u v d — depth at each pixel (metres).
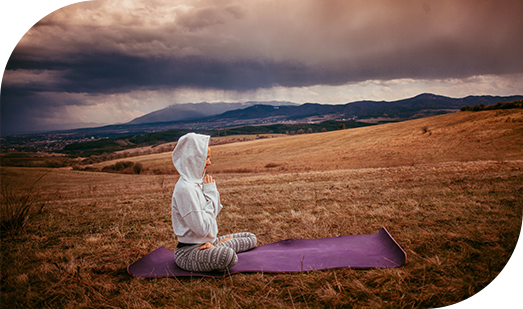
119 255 3.40
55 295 2.45
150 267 2.97
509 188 5.90
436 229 3.61
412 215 4.43
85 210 7.28
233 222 5.08
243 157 54.53
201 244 2.78
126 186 21.39
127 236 4.39
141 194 12.61
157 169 47.44
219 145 80.31
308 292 2.24
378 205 5.55
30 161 36.81
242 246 3.24
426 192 6.46
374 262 2.71
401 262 2.66
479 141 35.53
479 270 2.37
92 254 3.52
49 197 12.34
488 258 2.56
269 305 2.12
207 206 2.77
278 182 13.20
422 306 1.97
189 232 2.74
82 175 39.78
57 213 6.89
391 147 42.09
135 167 45.75
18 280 2.70
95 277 2.80
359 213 4.94
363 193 7.25
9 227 4.91
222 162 50.69
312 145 58.03
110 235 4.44
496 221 3.69
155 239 4.18
